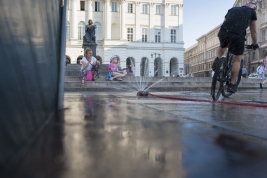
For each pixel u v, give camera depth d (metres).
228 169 1.05
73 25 42.69
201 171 1.02
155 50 45.44
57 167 1.04
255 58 53.34
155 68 46.75
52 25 2.60
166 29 45.75
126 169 1.03
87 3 43.62
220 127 2.03
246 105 3.85
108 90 10.20
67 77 11.93
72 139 1.54
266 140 1.59
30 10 1.60
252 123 2.25
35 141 1.47
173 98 5.13
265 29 51.12
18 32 1.32
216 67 4.52
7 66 1.13
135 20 44.97
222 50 4.59
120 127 1.96
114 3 44.69
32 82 1.62
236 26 4.26
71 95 6.57
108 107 3.41
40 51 1.92
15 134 1.20
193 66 101.00
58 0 3.10
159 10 46.06
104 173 0.98
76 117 2.46
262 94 6.72
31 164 1.07
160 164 1.10
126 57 44.12
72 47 42.31
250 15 4.32
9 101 1.14
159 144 1.45
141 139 1.57
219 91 4.76
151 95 6.40
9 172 0.98
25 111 1.42
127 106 3.56
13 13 1.24
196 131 1.85
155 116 2.57
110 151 1.29
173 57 45.81
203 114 2.81
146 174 0.98
